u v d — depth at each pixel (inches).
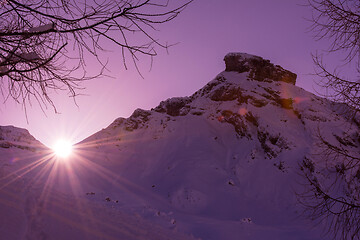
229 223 1178.6
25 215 195.8
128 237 241.3
